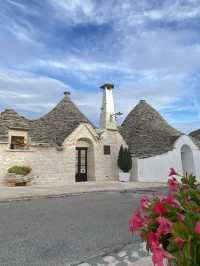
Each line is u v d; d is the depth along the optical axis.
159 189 17.16
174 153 24.58
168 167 24.06
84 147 22.14
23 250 5.54
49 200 12.09
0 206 10.36
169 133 27.05
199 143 27.48
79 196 13.62
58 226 7.44
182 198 2.85
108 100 24.83
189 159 25.95
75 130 21.16
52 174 19.47
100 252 5.54
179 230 2.19
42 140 20.12
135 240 6.39
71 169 20.47
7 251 5.46
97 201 11.95
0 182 17.47
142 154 24.08
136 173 22.83
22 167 17.95
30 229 7.07
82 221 8.09
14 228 7.14
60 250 5.59
